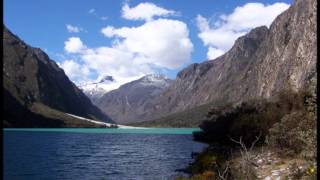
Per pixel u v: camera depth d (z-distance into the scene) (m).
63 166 43.03
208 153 33.12
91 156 56.97
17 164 43.69
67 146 79.38
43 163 45.50
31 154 57.75
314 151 11.39
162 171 36.97
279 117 41.12
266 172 18.28
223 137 56.66
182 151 63.22
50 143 87.81
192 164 34.88
